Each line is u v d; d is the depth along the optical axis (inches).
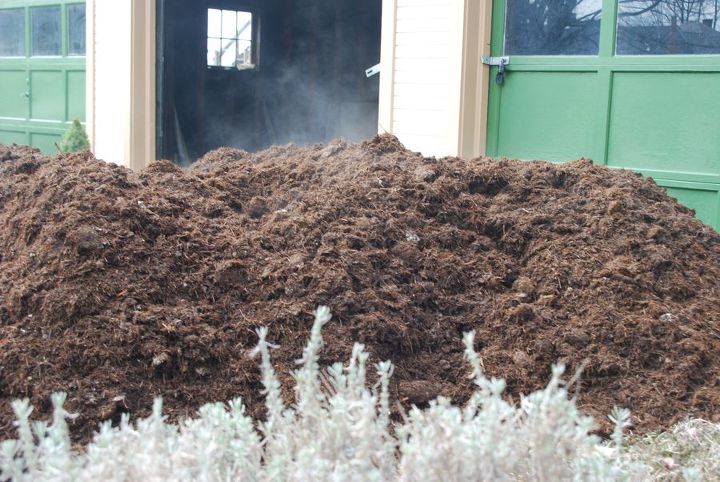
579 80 284.8
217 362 142.7
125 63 410.9
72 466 89.6
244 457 95.0
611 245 175.3
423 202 182.4
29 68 510.9
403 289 161.6
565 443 94.9
